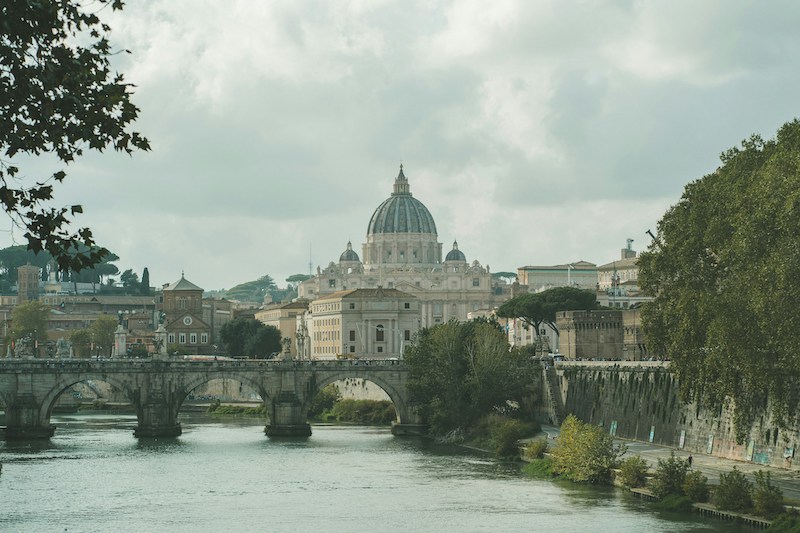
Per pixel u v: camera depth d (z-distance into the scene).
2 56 54.66
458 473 190.50
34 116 56.41
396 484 178.75
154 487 177.25
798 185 131.12
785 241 131.12
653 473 165.88
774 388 139.88
